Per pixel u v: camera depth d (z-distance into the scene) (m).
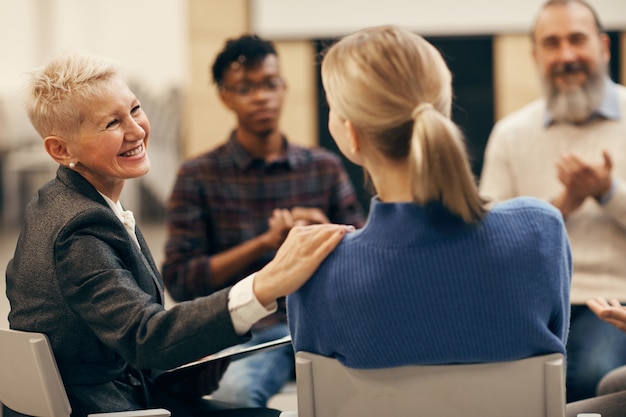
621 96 2.98
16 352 1.54
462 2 4.99
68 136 1.61
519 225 1.30
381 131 1.32
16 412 1.66
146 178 8.62
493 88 5.07
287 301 1.42
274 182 2.86
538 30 2.96
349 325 1.31
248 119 2.80
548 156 3.00
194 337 1.40
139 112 1.68
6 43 9.96
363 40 1.35
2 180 8.68
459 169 1.25
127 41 9.95
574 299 2.83
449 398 1.33
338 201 2.92
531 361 1.32
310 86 5.02
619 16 4.95
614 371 2.16
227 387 2.40
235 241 2.83
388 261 1.29
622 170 2.91
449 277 1.28
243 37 2.83
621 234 2.81
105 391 1.62
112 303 1.47
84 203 1.58
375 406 1.35
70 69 1.61
